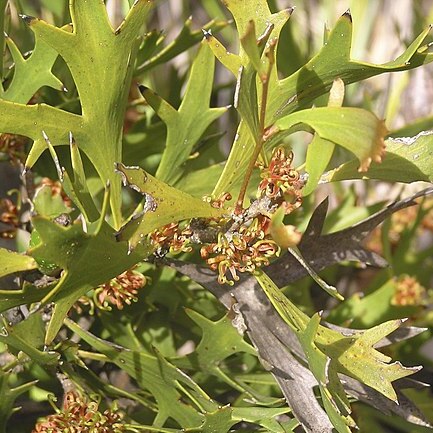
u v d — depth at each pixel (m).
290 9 0.50
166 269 0.56
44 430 0.52
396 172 0.50
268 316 0.52
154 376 0.52
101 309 0.54
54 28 0.49
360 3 0.73
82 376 0.54
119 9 0.63
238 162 0.50
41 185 0.56
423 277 0.68
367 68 0.50
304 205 0.62
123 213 0.55
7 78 0.55
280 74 0.67
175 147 0.54
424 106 0.74
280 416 0.52
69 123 0.51
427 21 0.73
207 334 0.52
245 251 0.49
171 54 0.57
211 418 0.51
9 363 0.53
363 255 0.54
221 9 0.72
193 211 0.49
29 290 0.49
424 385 0.52
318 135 0.47
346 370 0.49
